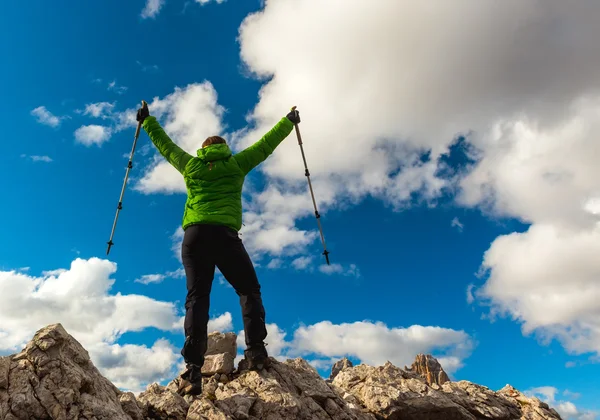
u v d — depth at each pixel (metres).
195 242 2.68
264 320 2.85
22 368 1.95
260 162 3.02
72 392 1.93
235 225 2.73
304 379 2.92
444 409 3.21
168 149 2.94
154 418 2.34
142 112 3.03
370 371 3.74
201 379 2.60
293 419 2.49
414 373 3.90
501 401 3.91
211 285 2.75
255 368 2.77
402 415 3.17
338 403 2.88
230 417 2.35
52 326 2.10
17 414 1.82
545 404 3.98
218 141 2.95
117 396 2.24
